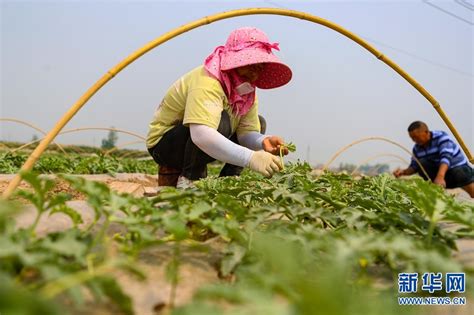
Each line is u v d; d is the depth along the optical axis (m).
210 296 0.97
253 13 2.74
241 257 1.51
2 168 6.58
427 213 1.71
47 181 1.38
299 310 0.89
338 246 1.21
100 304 1.19
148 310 1.21
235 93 3.48
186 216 1.56
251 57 3.23
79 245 1.27
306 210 1.93
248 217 1.77
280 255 1.00
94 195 1.45
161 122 3.96
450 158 7.25
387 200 2.94
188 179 3.77
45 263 1.10
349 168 11.76
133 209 2.24
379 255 1.68
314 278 1.38
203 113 3.21
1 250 1.09
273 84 3.82
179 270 1.50
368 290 1.36
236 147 3.14
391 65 3.22
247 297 0.91
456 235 1.89
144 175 6.95
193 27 2.54
